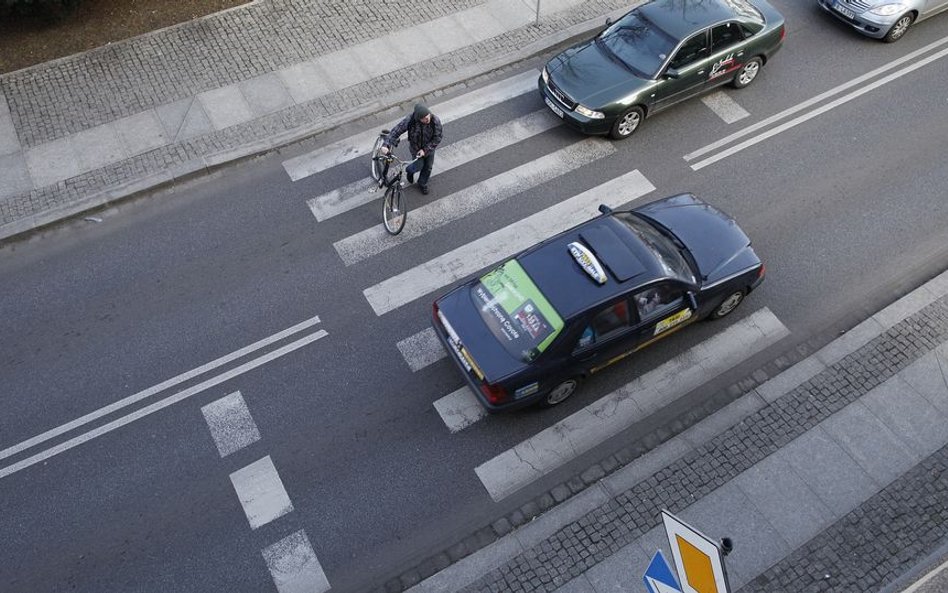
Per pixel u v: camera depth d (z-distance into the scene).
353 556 8.99
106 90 13.81
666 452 9.87
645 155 13.28
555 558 9.01
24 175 12.59
